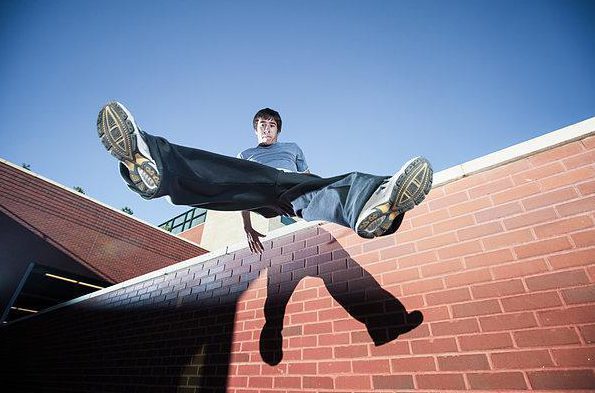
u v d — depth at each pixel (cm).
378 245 276
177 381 344
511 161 241
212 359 328
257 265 359
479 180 249
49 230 886
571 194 208
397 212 138
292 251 337
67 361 534
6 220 810
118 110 121
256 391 278
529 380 175
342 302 270
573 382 164
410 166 129
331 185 152
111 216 1061
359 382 229
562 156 222
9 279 784
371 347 236
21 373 634
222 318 350
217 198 150
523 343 184
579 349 169
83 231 964
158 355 387
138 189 133
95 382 451
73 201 975
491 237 224
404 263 254
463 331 205
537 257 202
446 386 196
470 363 195
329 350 255
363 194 136
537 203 217
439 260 238
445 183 265
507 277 206
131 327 456
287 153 237
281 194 165
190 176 141
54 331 620
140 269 1062
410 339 222
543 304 188
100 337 499
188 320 384
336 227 315
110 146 121
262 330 307
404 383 211
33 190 891
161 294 450
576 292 182
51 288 884
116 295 532
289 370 268
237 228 1614
